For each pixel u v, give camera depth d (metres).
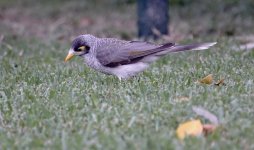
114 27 25.11
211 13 27.12
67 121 10.21
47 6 30.31
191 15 27.09
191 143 8.91
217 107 10.45
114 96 11.56
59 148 8.91
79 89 12.14
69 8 29.59
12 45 20.28
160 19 21.95
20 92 12.16
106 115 10.27
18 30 24.44
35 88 12.54
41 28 25.14
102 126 9.80
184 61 15.80
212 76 13.00
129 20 26.83
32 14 28.52
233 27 23.42
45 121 10.16
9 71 15.05
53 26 25.20
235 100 10.73
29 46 20.09
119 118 10.12
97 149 8.84
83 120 10.22
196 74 13.48
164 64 15.57
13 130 9.95
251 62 15.09
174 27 24.16
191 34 22.11
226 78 13.05
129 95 11.59
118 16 27.64
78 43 12.97
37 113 10.59
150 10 21.94
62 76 13.83
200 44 12.08
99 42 12.84
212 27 23.64
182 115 10.16
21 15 28.39
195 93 11.44
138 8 22.23
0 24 25.80
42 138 9.44
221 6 27.53
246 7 26.73
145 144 8.80
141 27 22.12
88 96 11.47
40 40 21.77
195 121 9.48
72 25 25.72
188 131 9.34
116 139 9.08
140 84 12.27
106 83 12.77
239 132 9.32
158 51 12.37
